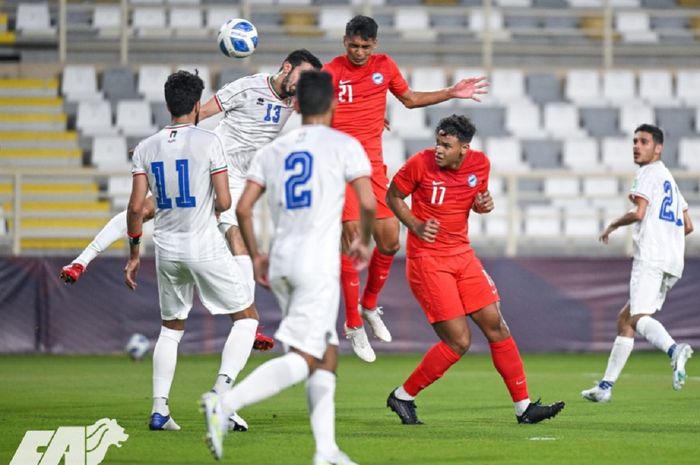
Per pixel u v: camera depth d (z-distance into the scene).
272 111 29.69
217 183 25.88
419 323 57.34
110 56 77.62
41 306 55.72
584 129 74.38
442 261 27.61
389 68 29.73
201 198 25.97
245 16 75.62
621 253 66.94
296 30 78.62
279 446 24.14
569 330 57.69
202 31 78.12
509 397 36.72
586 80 77.88
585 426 28.30
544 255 60.03
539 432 26.89
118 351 55.81
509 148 71.75
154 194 26.19
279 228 20.30
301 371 19.77
